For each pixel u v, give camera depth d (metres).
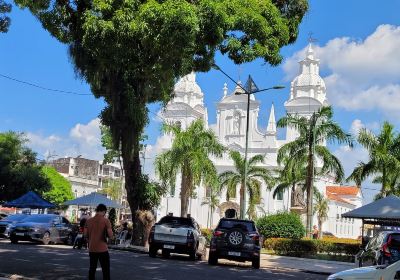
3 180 45.94
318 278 17.66
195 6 17.44
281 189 53.06
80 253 20.05
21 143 48.16
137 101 23.84
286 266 22.47
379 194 38.56
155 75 20.44
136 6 17.22
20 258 16.31
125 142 24.64
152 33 16.69
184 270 16.25
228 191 53.25
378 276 9.40
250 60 19.02
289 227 34.41
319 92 69.75
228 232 19.61
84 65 22.31
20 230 24.59
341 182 40.31
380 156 36.38
